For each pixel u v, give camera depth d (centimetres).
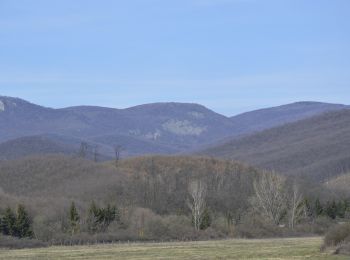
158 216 12875
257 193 13950
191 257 7750
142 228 11844
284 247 9325
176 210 14962
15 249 9425
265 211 13725
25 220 10700
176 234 11900
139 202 15350
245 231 12644
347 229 8106
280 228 13175
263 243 10538
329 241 8181
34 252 8694
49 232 10788
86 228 11425
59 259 7550
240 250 8875
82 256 7969
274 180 14600
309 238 12231
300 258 7100
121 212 12644
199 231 12269
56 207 12800
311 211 14862
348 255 7250
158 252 8606
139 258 7662
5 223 10550
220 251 8744
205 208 13100
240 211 14600
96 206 12550
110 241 11019
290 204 14325
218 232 12425
